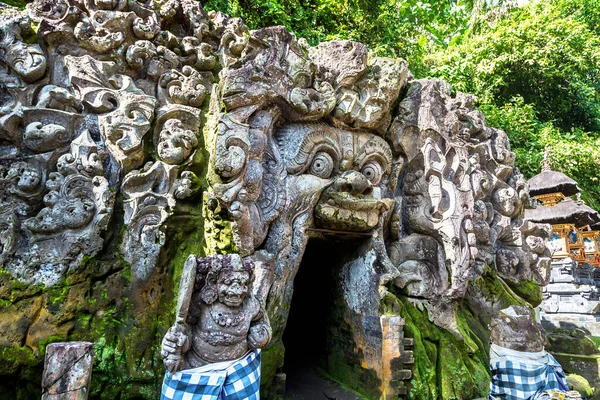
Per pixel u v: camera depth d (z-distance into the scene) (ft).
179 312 9.09
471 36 45.50
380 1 31.55
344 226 14.73
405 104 17.43
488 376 16.43
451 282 16.44
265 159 13.87
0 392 11.08
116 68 13.99
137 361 11.98
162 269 12.81
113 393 11.65
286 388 15.40
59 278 11.64
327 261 17.69
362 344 15.19
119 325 12.08
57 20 13.84
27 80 12.92
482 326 18.52
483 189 19.44
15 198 12.05
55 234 11.94
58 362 8.32
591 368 20.71
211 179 12.69
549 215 32.50
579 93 49.65
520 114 43.27
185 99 14.38
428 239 17.12
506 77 46.32
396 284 16.37
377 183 16.02
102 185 12.39
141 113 13.43
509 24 45.83
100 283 12.10
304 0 29.71
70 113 13.04
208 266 9.59
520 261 20.70
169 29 16.03
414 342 15.12
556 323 29.76
